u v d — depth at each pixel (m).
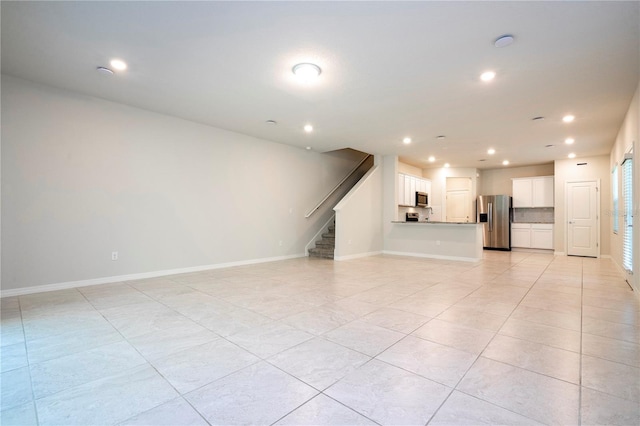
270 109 4.52
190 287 4.11
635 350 2.21
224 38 2.72
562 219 7.86
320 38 2.70
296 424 1.44
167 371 1.93
